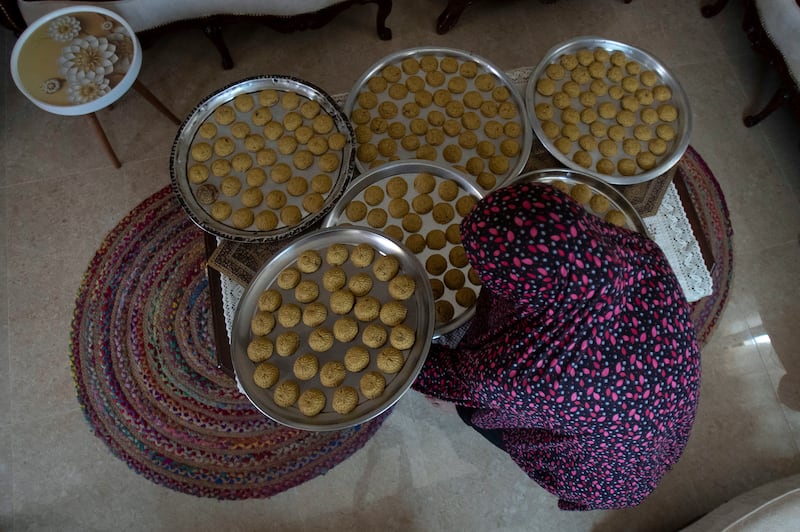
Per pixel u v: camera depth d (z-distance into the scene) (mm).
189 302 1980
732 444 1953
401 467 1892
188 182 1509
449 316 1405
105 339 1947
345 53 2363
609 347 776
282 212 1501
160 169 2172
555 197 721
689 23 2512
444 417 1937
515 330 839
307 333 1302
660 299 811
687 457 1934
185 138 1541
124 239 2057
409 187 1518
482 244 735
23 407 1896
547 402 819
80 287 2008
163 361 1931
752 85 2412
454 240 1479
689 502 1890
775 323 2090
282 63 2336
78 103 1657
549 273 712
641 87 1729
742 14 2523
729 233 2160
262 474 1864
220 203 1501
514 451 1348
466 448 1918
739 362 2039
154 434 1879
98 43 1714
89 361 1929
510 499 1878
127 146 2197
